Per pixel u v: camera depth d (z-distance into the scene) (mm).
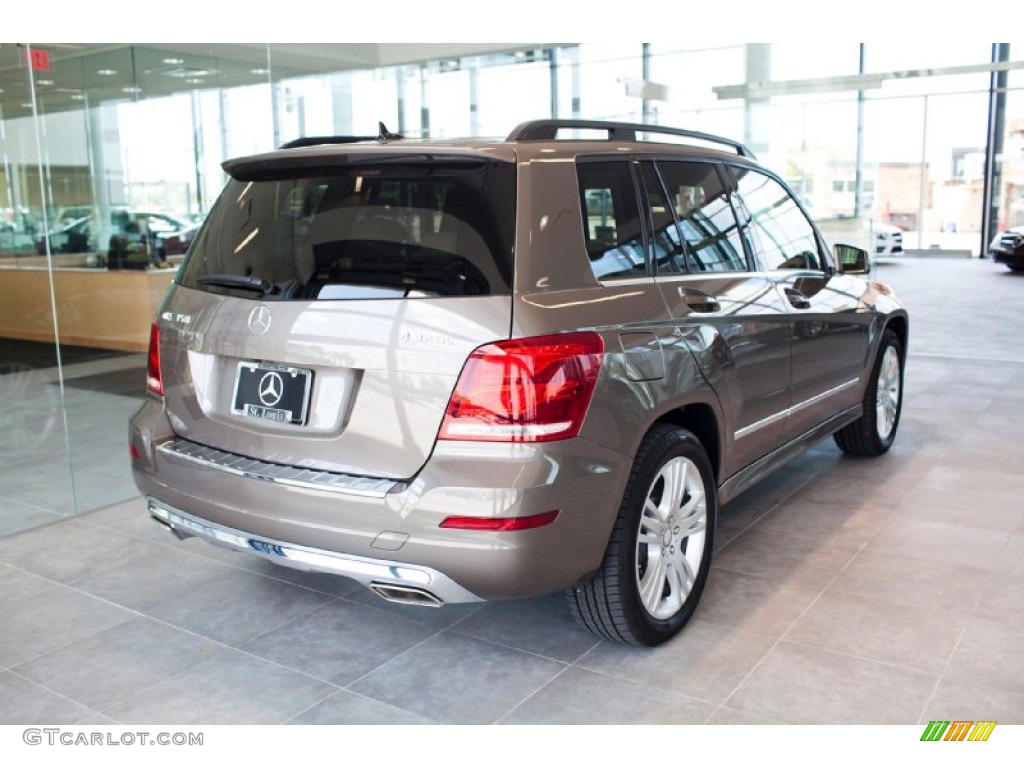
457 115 7805
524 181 2502
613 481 2510
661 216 2994
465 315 2318
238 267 2678
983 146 19953
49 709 2570
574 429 2379
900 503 4180
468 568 2320
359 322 2406
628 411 2547
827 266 4242
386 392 2365
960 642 2865
